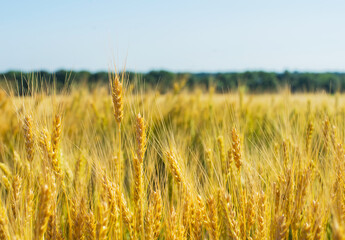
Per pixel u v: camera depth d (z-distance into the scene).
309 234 2.34
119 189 2.61
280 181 2.91
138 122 2.54
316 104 6.78
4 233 2.31
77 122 6.93
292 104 6.81
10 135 5.66
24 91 2.70
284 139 3.42
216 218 2.58
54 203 2.42
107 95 9.34
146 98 4.57
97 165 2.84
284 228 2.38
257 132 6.96
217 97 9.48
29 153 2.62
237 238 2.56
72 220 2.71
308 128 3.75
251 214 2.66
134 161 2.56
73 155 4.07
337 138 3.32
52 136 2.59
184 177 2.88
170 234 2.56
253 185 2.81
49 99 2.76
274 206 2.71
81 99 8.47
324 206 2.66
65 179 3.24
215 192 2.97
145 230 2.56
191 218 2.76
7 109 6.23
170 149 3.00
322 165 3.30
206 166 3.89
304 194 2.64
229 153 3.25
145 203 2.87
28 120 2.61
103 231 2.25
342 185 2.82
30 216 2.49
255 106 9.32
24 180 2.78
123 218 2.63
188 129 7.45
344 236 1.68
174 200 3.34
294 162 2.91
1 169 3.37
